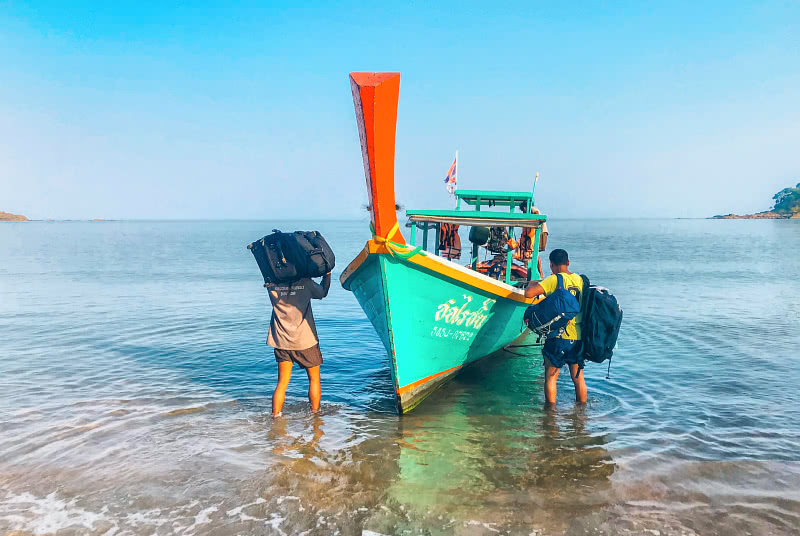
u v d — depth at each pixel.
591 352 6.16
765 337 10.02
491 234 9.55
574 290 6.26
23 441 5.26
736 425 5.75
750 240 59.78
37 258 33.44
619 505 4.15
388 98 4.65
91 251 41.88
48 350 9.00
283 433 5.56
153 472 4.64
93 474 4.60
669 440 5.37
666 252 38.72
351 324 11.89
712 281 19.70
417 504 4.16
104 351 8.95
